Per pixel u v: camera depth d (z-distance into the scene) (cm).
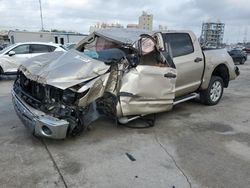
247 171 330
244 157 367
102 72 388
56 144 393
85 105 379
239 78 1189
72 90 365
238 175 320
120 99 407
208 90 609
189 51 545
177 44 526
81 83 369
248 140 427
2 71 990
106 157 358
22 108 383
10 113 540
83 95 371
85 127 404
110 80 403
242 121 522
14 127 457
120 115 420
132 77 414
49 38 3538
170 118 530
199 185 297
